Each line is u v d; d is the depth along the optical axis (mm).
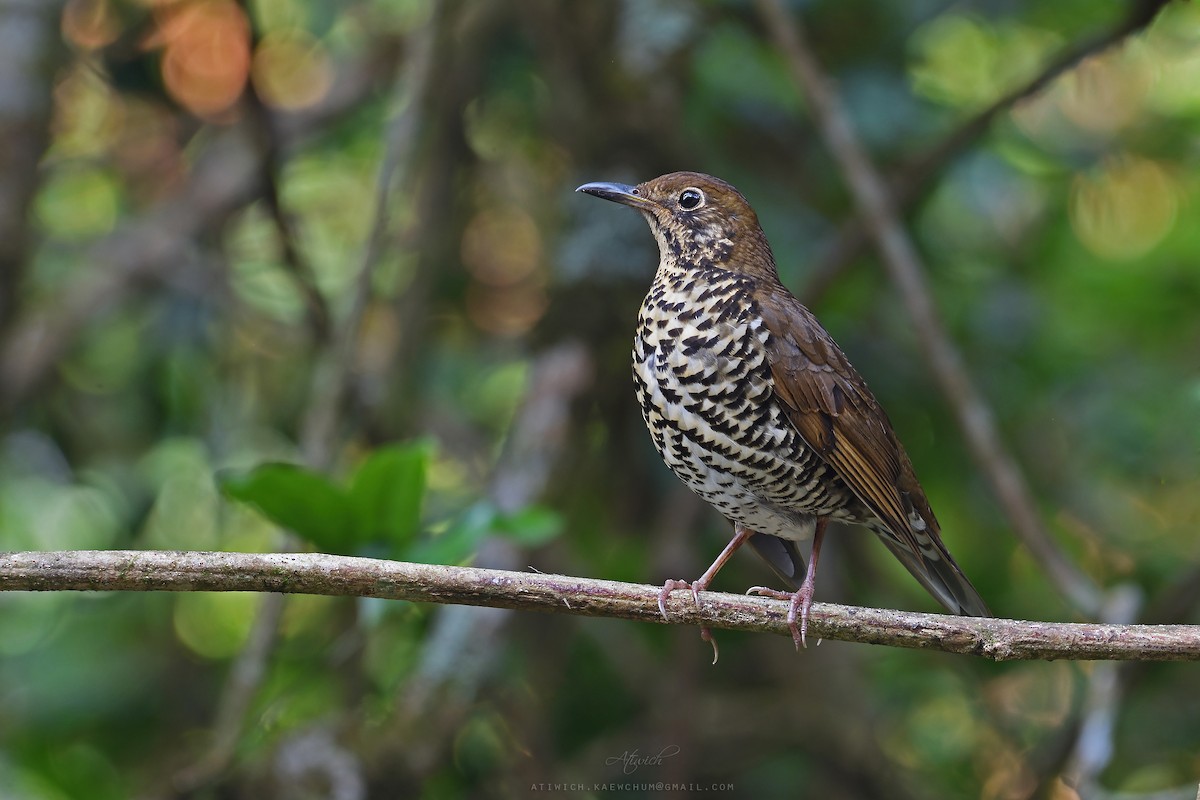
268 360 13547
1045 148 13523
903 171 11852
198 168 13070
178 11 11945
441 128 12680
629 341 12172
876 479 8680
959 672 12938
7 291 10852
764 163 13070
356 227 14414
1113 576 13195
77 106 13695
